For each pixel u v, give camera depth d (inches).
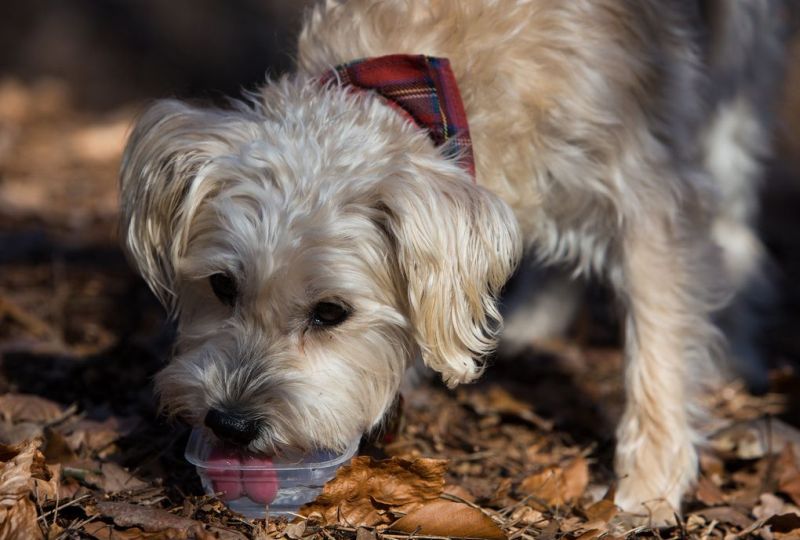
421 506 168.7
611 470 214.8
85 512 163.9
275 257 170.7
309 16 219.3
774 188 492.4
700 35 234.2
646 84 207.6
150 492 176.6
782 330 321.1
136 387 234.7
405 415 231.8
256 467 168.6
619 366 281.3
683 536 181.8
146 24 753.6
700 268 217.2
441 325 172.4
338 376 178.1
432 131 188.7
